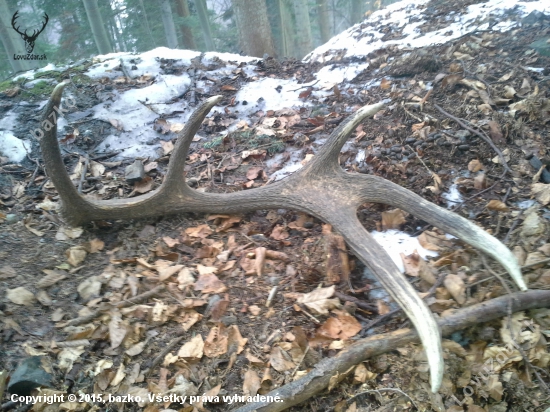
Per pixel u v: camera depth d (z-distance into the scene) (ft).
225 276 9.53
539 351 7.43
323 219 9.59
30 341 7.97
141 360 7.84
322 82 17.94
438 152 12.51
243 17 27.37
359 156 13.07
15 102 16.63
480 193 11.09
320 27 45.03
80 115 16.15
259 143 14.35
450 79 14.85
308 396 7.05
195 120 9.89
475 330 7.87
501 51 16.17
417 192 11.37
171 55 20.17
